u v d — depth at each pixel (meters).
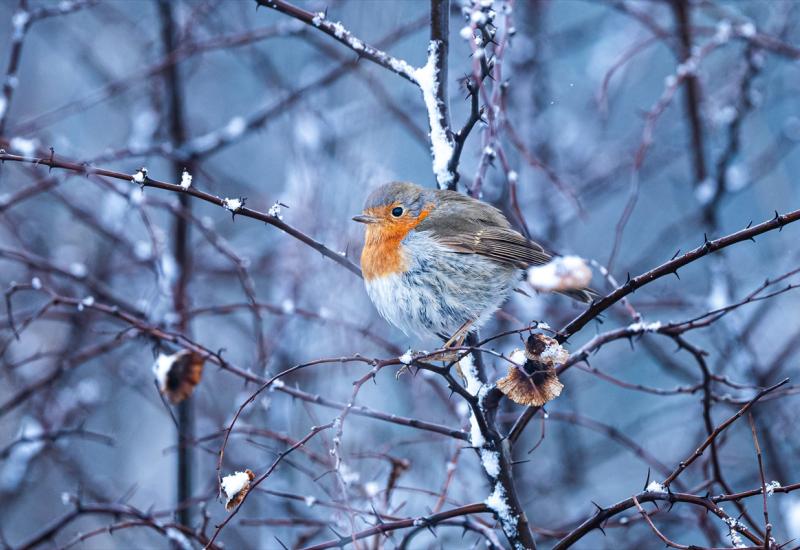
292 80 14.15
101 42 16.53
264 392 8.98
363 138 12.48
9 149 9.84
